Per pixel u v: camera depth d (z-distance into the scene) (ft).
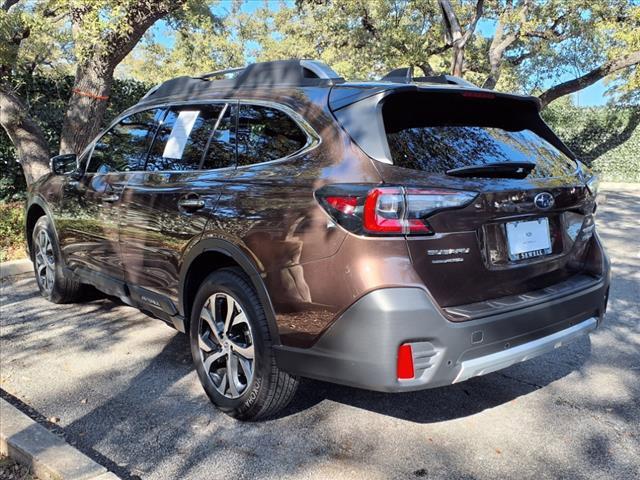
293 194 9.38
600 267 11.27
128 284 13.67
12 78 28.99
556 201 10.09
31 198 17.90
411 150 9.18
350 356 8.60
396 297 8.27
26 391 12.07
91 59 25.35
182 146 12.41
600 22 49.65
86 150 15.78
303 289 9.02
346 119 9.48
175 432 10.48
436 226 8.60
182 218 11.37
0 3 31.68
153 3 24.14
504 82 64.44
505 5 51.11
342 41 59.52
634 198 48.21
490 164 9.45
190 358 13.88
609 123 65.51
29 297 18.67
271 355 9.77
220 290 10.60
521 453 9.83
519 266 9.65
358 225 8.44
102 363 13.53
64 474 8.51
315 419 10.96
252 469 9.35
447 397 11.87
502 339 9.10
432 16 58.13
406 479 9.09
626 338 15.33
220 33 44.70
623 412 11.27
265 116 10.85
